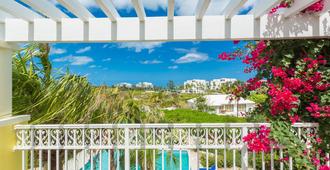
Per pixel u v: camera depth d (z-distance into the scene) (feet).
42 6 8.20
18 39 10.22
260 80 10.50
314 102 9.90
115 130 10.25
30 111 13.14
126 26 10.21
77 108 13.50
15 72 13.06
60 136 10.34
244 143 9.94
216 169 10.11
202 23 10.11
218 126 9.98
